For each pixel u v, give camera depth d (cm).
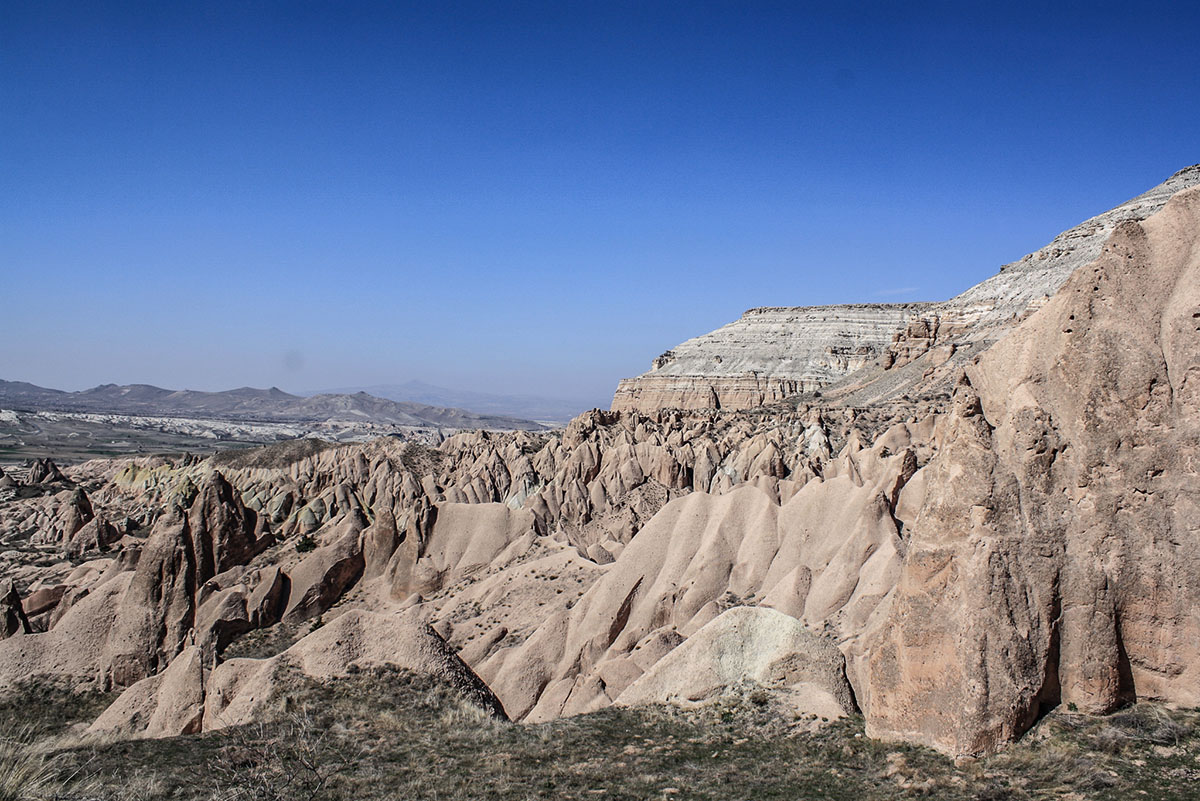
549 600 5375
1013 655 2362
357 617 4069
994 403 2786
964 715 2369
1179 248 2575
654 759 2800
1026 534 2442
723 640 3447
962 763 2334
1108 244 2652
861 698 3062
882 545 4012
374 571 6500
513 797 2552
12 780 2277
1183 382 2428
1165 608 2353
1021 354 2734
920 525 2603
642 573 4825
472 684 3856
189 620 5119
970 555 2453
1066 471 2489
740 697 3203
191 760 2989
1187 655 2330
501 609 5434
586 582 5491
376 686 3716
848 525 4575
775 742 2823
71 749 3177
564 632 4600
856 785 2381
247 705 3709
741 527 4941
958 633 2431
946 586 2494
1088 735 2298
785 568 4656
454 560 6519
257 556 6688
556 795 2555
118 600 5144
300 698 3653
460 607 5703
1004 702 2342
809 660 3247
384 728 3347
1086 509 2441
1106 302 2570
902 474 4728
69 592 6138
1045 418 2534
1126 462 2427
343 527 6750
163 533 5203
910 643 2533
